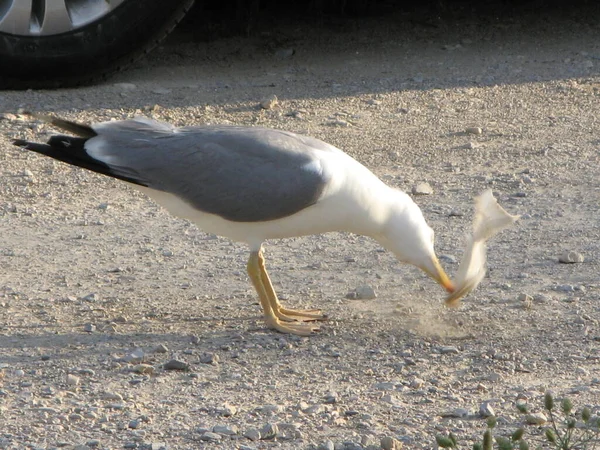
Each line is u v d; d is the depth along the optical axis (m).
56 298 11.50
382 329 10.79
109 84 19.11
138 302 11.45
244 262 12.71
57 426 8.52
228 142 10.41
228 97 18.75
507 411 8.78
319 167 10.23
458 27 23.08
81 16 18.39
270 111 18.14
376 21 23.30
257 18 23.00
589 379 9.47
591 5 24.22
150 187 10.47
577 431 8.34
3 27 17.91
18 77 18.36
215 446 8.16
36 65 18.27
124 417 8.71
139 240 13.35
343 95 19.11
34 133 16.77
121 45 18.69
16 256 12.73
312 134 17.20
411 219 10.69
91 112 17.61
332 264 12.70
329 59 21.09
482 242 10.64
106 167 10.41
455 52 21.62
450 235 13.41
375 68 20.62
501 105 18.78
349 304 11.46
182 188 10.41
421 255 10.73
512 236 13.39
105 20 18.41
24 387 9.31
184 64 20.50
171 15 18.83
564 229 13.58
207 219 10.62
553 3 24.39
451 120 18.06
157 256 12.84
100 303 11.39
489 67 20.75
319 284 12.05
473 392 9.23
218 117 17.77
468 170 15.86
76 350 10.16
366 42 22.11
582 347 10.21
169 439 8.30
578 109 18.59
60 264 12.53
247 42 21.84
